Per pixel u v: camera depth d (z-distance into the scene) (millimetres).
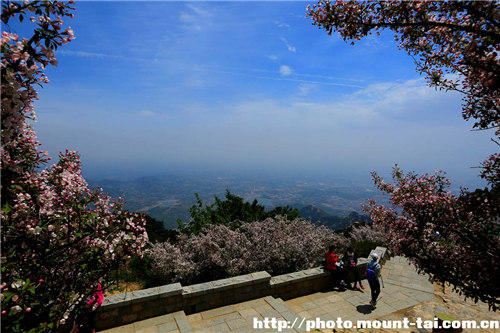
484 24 3104
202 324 6355
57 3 2740
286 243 9742
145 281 8250
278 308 7102
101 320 5867
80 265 3865
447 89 4070
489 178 3672
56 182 3826
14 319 3012
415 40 4066
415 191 4281
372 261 7844
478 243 3648
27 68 2701
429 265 4082
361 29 3873
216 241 9625
